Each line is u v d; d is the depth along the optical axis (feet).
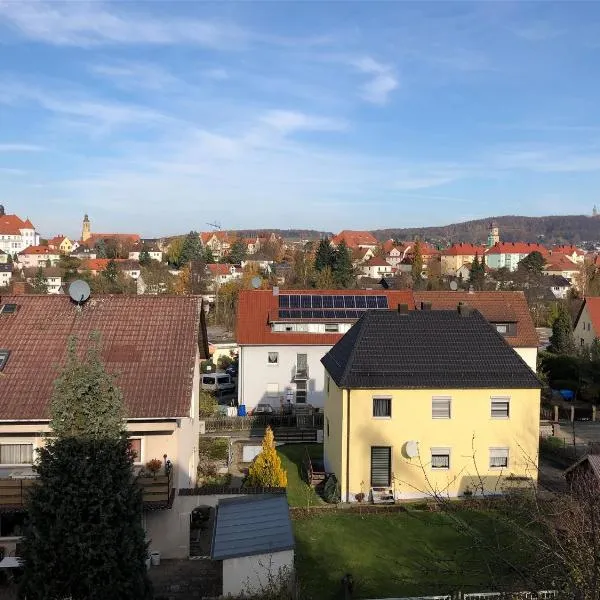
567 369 162.30
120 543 52.80
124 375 75.15
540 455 113.29
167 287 357.82
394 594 65.36
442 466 93.97
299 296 157.17
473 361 96.58
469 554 72.54
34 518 52.16
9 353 77.41
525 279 403.95
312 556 74.95
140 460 73.46
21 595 52.37
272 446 86.58
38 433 71.26
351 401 92.68
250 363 147.54
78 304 85.25
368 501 92.68
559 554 39.63
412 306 158.61
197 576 68.90
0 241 646.33
